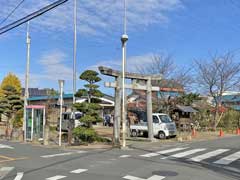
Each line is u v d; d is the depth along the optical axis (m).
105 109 55.00
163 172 11.98
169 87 42.22
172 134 29.78
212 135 35.31
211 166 13.74
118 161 14.75
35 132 26.25
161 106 41.09
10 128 35.91
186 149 20.30
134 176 11.16
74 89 29.56
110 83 24.47
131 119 37.44
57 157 16.17
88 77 24.02
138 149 20.34
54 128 38.53
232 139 29.33
